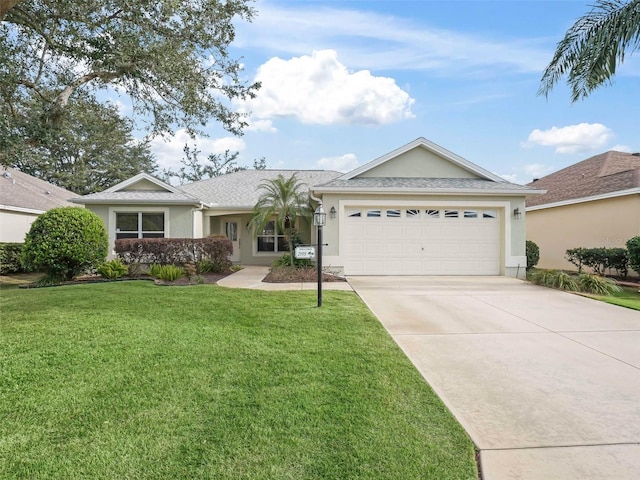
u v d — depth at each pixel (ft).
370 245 43.42
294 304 26.02
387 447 9.59
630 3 25.94
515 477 8.67
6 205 54.70
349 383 13.32
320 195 44.47
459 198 43.34
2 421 10.51
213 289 32.04
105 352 15.78
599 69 27.02
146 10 27.66
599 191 48.62
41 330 18.63
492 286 36.06
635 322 22.74
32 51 31.42
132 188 54.08
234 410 11.26
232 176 71.61
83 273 40.60
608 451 9.70
